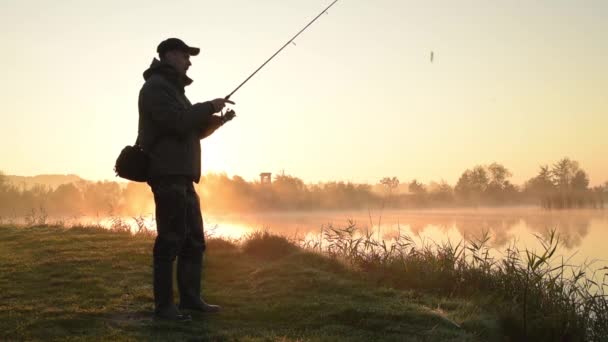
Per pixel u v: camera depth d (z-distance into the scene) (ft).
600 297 19.58
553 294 19.66
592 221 126.11
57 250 26.55
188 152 15.30
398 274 23.49
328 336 13.97
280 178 245.04
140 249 26.61
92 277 20.21
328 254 27.45
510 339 15.49
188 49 15.80
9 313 15.14
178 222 15.17
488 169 308.19
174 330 14.10
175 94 15.20
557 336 15.96
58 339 13.11
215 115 16.40
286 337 13.78
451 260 24.52
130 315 15.34
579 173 308.40
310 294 18.51
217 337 13.55
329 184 258.16
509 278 21.98
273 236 27.84
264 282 20.27
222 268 22.99
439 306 17.61
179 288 16.29
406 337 14.17
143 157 14.93
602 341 16.78
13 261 23.44
